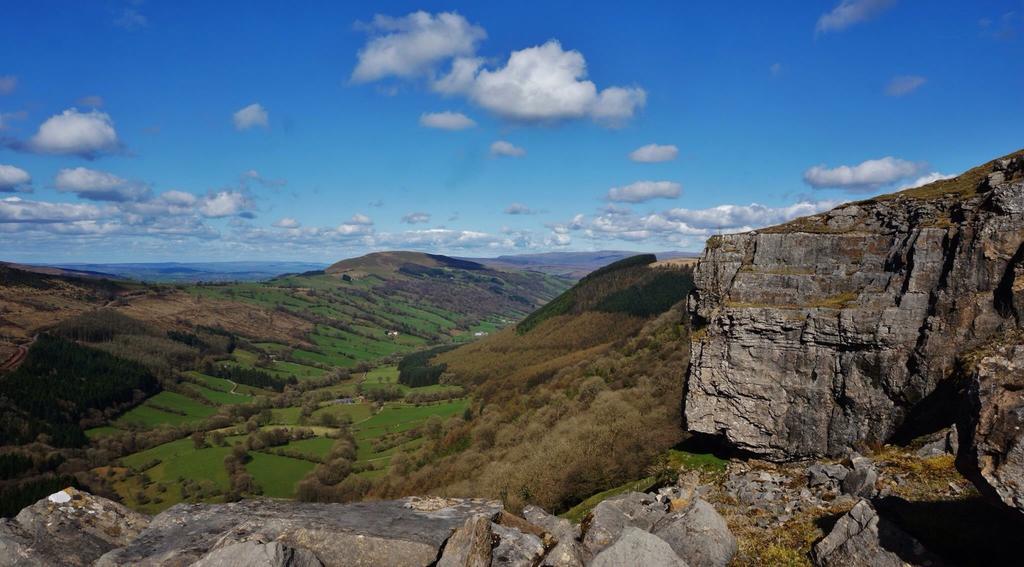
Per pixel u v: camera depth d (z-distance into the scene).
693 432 33.41
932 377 25.91
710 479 28.11
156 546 12.41
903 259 28.58
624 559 12.18
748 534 16.64
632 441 53.88
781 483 21.31
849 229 32.62
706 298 36.09
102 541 13.75
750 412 31.50
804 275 32.03
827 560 13.80
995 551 12.55
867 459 20.84
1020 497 10.09
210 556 11.02
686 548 14.36
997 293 24.77
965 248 25.94
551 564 12.66
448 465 86.94
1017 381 11.12
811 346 30.11
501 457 77.56
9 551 12.79
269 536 12.51
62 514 13.95
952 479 17.34
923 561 12.34
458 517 14.62
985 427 11.04
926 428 25.23
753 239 35.03
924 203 29.55
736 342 32.09
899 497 16.94
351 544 12.48
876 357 27.94
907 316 27.30
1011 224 24.67
